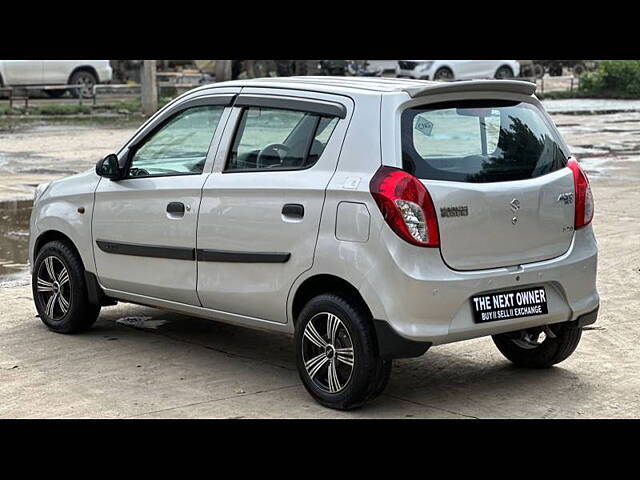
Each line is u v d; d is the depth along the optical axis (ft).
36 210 26.14
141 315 27.86
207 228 21.80
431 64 137.90
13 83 113.80
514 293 19.90
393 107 19.29
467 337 19.39
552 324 21.33
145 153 23.66
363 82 20.86
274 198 20.52
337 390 19.80
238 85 22.22
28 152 73.92
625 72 142.00
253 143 21.40
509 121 20.57
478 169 19.66
